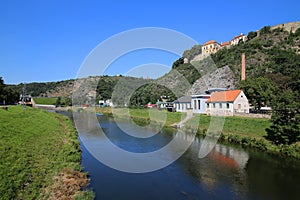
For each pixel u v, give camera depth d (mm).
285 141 25344
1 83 82062
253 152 25000
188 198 14492
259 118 34531
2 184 12797
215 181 17188
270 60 84000
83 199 13086
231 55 87375
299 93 25797
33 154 19672
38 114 48875
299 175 18156
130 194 14883
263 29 127062
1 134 23031
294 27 126500
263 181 17031
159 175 18422
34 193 13000
